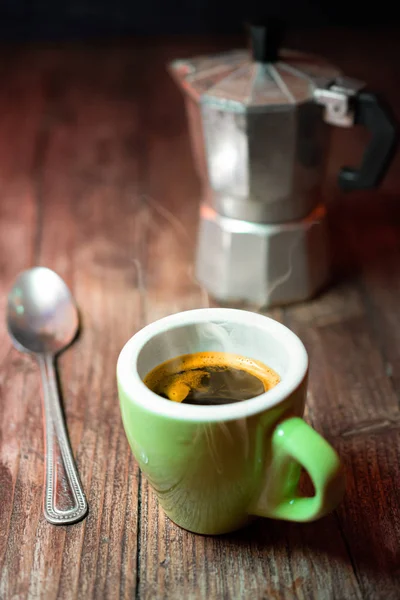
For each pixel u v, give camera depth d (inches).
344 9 36.6
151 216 25.5
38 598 14.3
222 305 21.8
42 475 16.5
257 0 36.7
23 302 20.5
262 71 19.9
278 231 20.8
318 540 15.1
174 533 15.3
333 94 19.1
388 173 27.5
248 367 15.3
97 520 15.5
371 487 16.1
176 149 28.9
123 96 32.1
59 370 19.4
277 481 14.2
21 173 27.7
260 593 14.3
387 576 14.5
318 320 21.1
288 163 19.8
